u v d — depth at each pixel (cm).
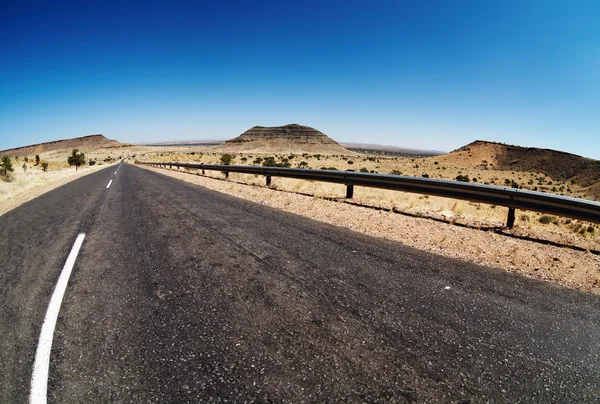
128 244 532
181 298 329
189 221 691
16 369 228
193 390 204
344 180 1005
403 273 398
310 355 239
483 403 198
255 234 578
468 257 470
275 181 1567
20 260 480
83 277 393
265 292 341
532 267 438
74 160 5934
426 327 279
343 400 197
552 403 200
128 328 275
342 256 458
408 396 202
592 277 407
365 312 302
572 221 865
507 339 266
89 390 206
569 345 260
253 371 221
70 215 842
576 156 12219
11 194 1675
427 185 784
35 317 299
